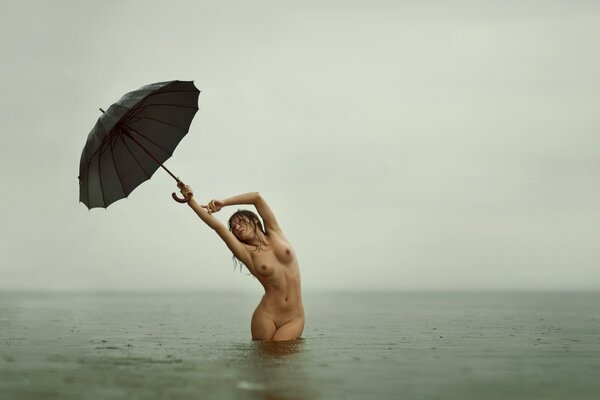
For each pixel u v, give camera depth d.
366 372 3.92
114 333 6.47
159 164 5.41
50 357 4.56
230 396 3.17
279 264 5.48
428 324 7.86
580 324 7.82
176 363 4.25
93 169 5.22
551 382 3.64
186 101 5.55
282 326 5.56
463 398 3.20
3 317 9.05
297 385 3.47
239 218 5.46
